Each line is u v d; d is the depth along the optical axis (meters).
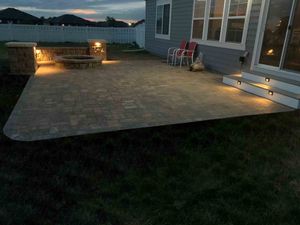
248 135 3.46
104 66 9.16
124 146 3.04
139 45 20.06
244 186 2.32
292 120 4.04
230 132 3.54
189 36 10.20
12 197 2.08
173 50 11.16
